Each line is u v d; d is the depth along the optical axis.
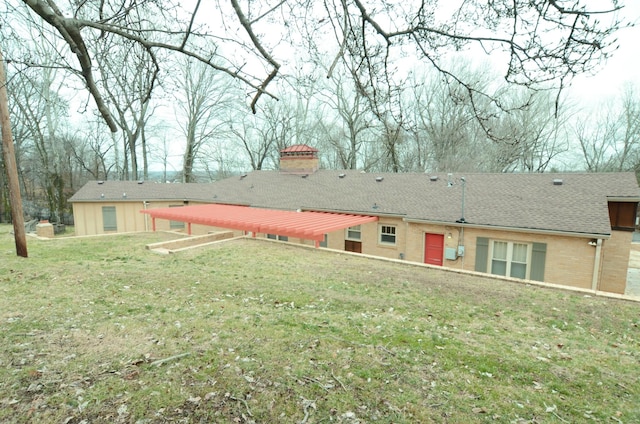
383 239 19.55
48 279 10.38
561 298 9.84
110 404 4.36
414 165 31.80
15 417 4.04
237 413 4.33
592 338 7.49
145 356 5.66
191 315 7.75
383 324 7.67
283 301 9.07
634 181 16.16
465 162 28.27
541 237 14.58
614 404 4.94
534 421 4.45
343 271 12.24
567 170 39.22
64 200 39.34
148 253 14.98
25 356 5.49
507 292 10.27
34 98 32.59
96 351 5.80
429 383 5.25
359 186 23.19
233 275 11.45
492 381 5.41
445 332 7.41
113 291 9.43
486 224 15.59
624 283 15.32
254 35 4.11
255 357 5.78
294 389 4.90
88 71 4.03
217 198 27.19
